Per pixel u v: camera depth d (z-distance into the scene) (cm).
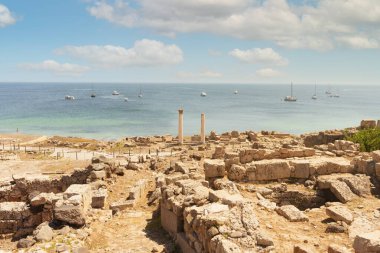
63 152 5247
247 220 1370
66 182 2844
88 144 6022
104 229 1833
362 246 1148
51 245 1556
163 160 3538
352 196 2020
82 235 1681
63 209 1788
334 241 1381
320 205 2169
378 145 3622
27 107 17262
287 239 1382
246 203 1502
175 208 1655
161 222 1848
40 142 6556
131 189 2386
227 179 2350
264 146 3928
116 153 5125
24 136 7281
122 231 1812
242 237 1295
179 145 5691
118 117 13238
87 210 2080
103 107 17438
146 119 12725
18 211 2136
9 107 17200
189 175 2364
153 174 3009
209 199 1653
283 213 1653
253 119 13150
